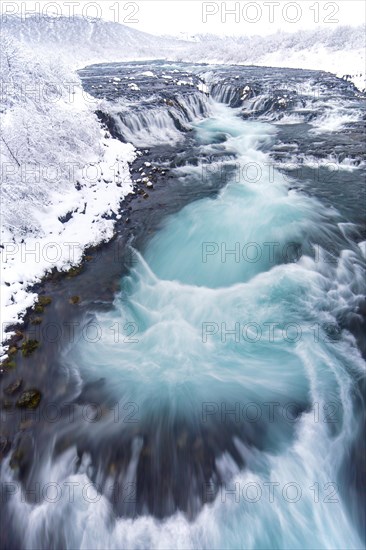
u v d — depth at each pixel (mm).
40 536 4648
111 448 5289
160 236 10562
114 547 4543
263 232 10406
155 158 16031
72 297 8273
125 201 12328
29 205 9750
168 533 4586
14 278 8141
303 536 4590
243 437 5387
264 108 24703
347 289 8016
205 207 11992
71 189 11375
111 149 15648
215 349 6906
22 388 6199
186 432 5457
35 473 5047
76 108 16031
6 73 15867
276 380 6188
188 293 8453
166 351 6938
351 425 5488
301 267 8805
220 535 4566
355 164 14500
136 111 19406
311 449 5230
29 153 10875
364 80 29016
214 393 6031
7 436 5430
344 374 6180
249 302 7930
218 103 28875
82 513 4707
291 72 37625
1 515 4719
